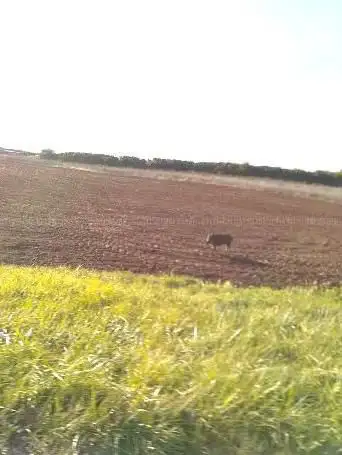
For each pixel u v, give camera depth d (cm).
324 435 309
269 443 308
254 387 349
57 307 591
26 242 1491
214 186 3369
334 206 2744
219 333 494
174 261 1359
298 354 459
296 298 814
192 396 336
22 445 309
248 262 1396
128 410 328
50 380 359
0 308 588
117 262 1315
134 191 2902
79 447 304
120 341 473
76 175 3538
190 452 303
